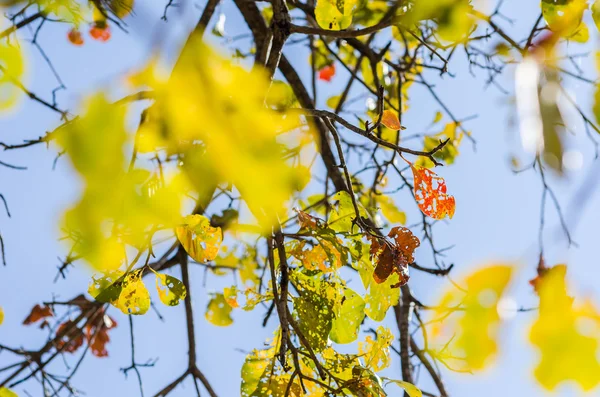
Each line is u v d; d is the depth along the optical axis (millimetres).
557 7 1409
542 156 507
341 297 1666
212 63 541
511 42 1643
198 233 1510
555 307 560
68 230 563
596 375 529
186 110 529
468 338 521
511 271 534
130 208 558
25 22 1584
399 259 1601
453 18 826
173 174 613
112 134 523
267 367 1661
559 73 544
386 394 1604
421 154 1533
